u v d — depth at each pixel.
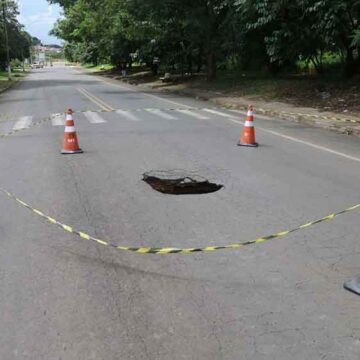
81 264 4.62
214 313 3.75
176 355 3.23
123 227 5.58
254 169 8.39
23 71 85.50
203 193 6.94
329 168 8.48
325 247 4.98
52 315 3.73
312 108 16.78
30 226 5.62
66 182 7.58
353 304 3.88
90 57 72.56
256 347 3.31
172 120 14.69
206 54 30.59
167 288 4.14
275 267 4.54
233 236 5.29
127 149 10.12
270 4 19.05
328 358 3.20
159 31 33.56
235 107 19.09
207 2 27.52
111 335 3.46
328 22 16.78
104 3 40.78
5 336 3.46
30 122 14.73
